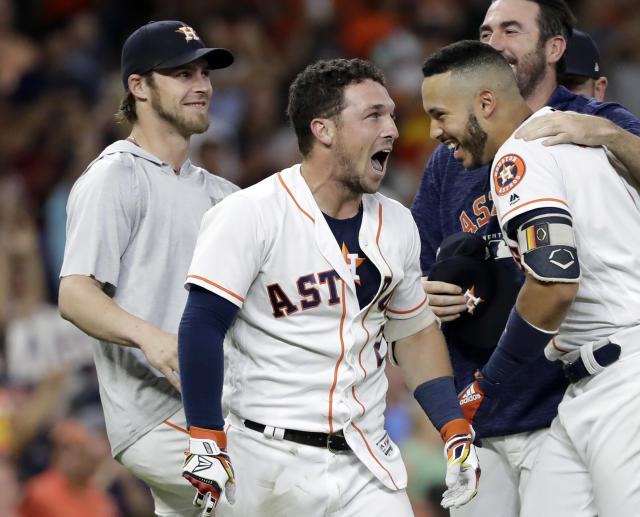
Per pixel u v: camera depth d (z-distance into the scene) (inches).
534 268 432.8
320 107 433.7
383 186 1331.2
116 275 498.9
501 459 534.3
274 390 436.8
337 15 1643.7
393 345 481.7
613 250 450.6
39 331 917.8
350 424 438.9
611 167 463.2
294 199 437.1
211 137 1222.9
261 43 1542.8
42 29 1551.4
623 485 442.9
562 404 472.7
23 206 1181.7
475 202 538.9
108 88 1462.8
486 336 518.0
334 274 433.4
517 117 485.4
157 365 466.6
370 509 442.0
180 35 522.3
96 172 504.1
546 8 546.0
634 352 448.1
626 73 1440.7
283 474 435.5
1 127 1353.3
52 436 845.8
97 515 828.6
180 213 515.8
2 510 799.7
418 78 1502.2
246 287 426.6
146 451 510.0
